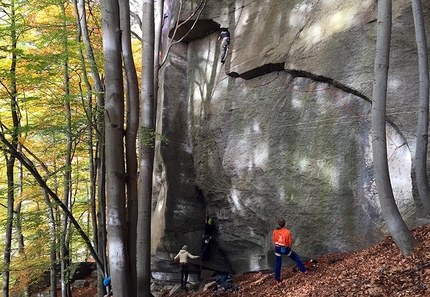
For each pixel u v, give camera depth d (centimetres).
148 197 867
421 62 656
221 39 1288
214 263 1257
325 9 996
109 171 546
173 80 1378
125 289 537
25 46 1103
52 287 1180
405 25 805
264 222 1077
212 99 1270
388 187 609
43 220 1203
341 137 899
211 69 1312
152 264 1275
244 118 1155
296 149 993
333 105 930
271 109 1081
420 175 664
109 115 548
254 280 1005
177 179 1273
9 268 1130
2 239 1522
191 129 1326
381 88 587
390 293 524
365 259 736
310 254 938
